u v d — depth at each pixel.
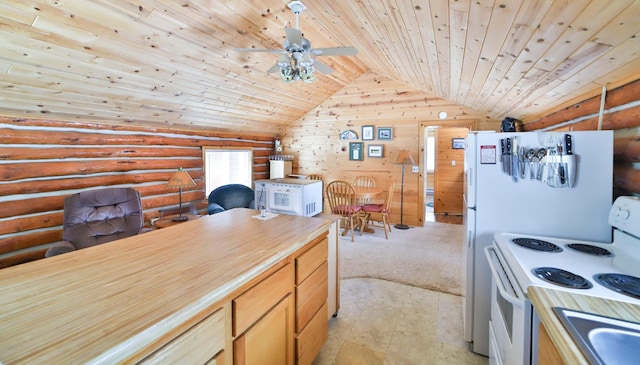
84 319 0.85
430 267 3.57
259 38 3.12
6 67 2.28
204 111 4.32
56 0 1.92
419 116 5.37
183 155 4.71
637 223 1.29
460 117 5.08
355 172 5.96
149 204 4.22
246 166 6.05
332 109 6.07
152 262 1.29
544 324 0.89
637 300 0.96
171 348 0.90
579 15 1.15
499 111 4.11
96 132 3.60
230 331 1.16
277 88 4.57
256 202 2.95
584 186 1.68
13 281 1.10
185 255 1.38
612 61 1.44
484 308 1.99
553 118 2.71
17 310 0.90
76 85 2.76
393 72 4.61
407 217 5.61
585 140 1.67
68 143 3.33
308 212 2.76
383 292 2.95
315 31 3.28
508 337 1.30
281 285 1.48
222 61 3.31
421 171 5.43
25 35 2.07
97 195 3.02
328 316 2.15
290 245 1.53
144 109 3.64
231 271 1.20
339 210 4.77
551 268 1.23
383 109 5.64
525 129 3.80
